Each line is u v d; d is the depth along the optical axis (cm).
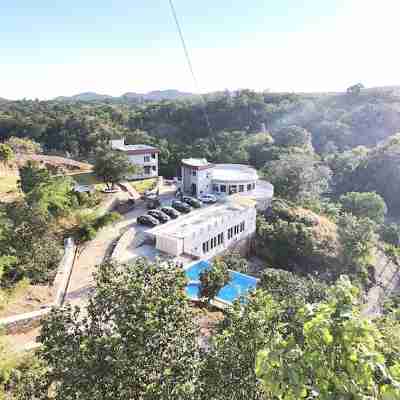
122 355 566
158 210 3127
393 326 1423
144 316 595
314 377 397
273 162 5128
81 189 3491
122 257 2272
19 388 718
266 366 412
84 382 566
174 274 686
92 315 648
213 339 721
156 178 4534
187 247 2469
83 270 2016
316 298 1786
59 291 1694
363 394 371
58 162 4438
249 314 695
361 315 416
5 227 1814
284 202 3991
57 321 636
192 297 1862
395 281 3681
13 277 1662
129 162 3703
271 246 3297
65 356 599
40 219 2039
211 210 3203
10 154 3641
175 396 563
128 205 3356
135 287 625
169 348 607
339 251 3278
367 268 3538
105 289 648
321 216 4031
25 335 1335
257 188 4312
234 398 621
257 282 2173
